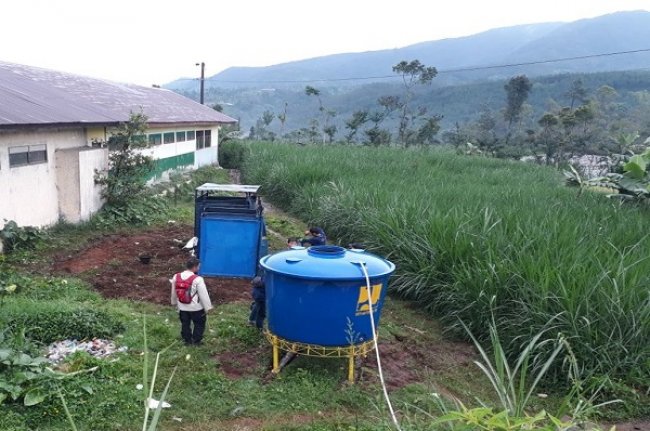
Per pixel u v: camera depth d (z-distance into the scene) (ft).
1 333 19.49
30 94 42.98
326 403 18.39
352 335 19.03
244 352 21.86
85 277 30.45
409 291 28.91
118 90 74.95
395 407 18.34
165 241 40.06
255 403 17.97
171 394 18.08
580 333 20.27
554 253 24.82
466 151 110.63
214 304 27.22
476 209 33.12
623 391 19.44
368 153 85.81
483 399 19.65
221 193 43.73
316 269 18.42
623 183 44.04
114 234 41.45
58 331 21.90
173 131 71.36
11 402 16.52
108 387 17.97
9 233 33.88
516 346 22.16
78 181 41.47
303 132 157.69
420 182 50.67
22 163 36.50
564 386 20.29
